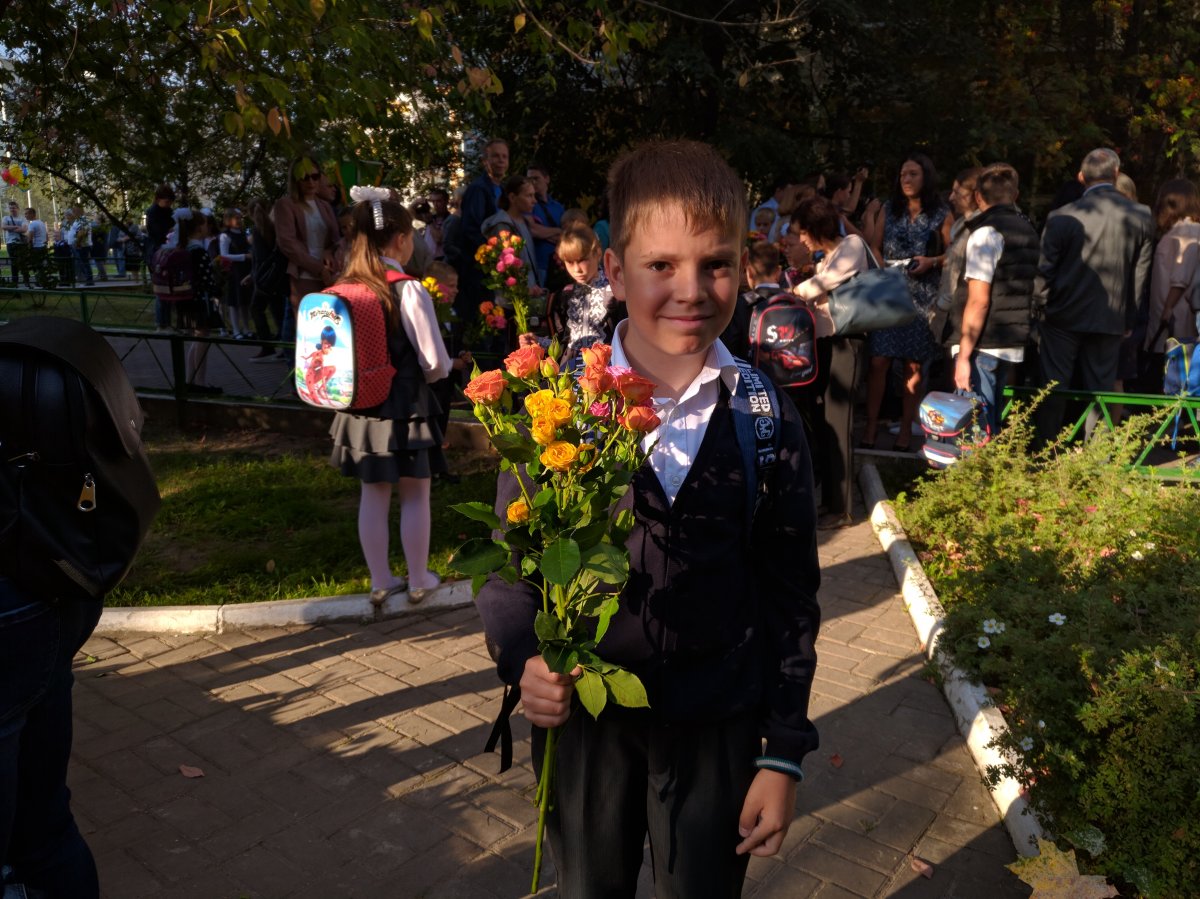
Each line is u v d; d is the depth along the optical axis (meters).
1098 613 3.41
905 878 2.92
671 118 13.46
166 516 6.34
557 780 1.74
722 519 1.64
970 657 3.83
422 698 4.00
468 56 11.77
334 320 4.18
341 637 4.59
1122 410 7.86
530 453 1.50
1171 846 2.59
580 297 5.27
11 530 1.92
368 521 4.67
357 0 5.66
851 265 5.69
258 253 11.29
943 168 14.12
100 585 2.04
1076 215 6.91
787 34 13.43
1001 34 15.41
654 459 1.64
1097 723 2.77
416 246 6.48
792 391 5.58
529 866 2.98
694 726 1.67
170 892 2.85
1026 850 2.95
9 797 1.98
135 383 10.29
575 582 1.50
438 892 2.86
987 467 5.77
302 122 6.39
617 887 1.76
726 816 1.69
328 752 3.60
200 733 3.73
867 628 4.71
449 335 7.26
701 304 1.55
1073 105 15.06
